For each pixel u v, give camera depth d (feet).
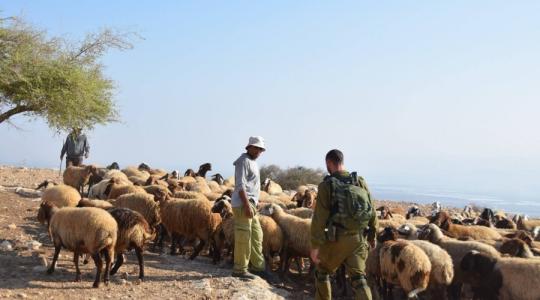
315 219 24.18
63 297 28.25
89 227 30.17
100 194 57.00
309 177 134.72
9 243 38.32
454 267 38.06
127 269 35.01
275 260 44.50
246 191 34.32
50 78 61.93
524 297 33.27
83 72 64.64
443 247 39.42
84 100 63.67
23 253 36.65
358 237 24.17
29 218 49.73
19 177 89.97
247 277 34.45
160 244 44.14
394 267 33.37
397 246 33.55
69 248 31.27
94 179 68.03
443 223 48.52
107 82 68.03
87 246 30.35
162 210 41.86
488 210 70.13
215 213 40.65
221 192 62.44
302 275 41.88
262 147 34.73
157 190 48.21
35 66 61.16
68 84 62.80
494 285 34.37
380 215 59.21
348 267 24.32
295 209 48.24
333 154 25.03
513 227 64.64
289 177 132.87
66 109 62.69
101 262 30.40
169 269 36.06
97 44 66.74
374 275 36.65
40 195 64.85
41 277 31.50
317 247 24.25
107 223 30.40
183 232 40.98
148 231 33.27
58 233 31.42
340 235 23.90
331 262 24.52
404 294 35.24
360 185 24.70
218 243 40.34
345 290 38.52
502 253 39.93
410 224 44.93
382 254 34.42
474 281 35.40
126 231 31.96
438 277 33.94
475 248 38.34
